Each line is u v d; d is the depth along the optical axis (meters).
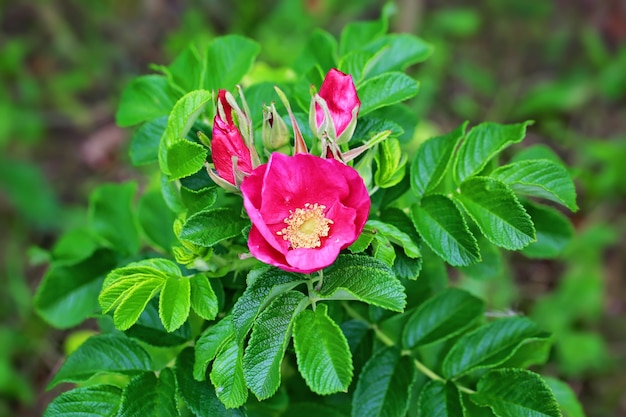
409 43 0.66
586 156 1.24
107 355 0.58
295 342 0.52
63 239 0.72
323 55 0.67
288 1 1.34
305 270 0.51
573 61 1.40
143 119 0.64
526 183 0.58
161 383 0.57
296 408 0.63
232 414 0.55
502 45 1.43
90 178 1.28
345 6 1.37
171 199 0.58
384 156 0.58
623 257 1.19
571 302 1.09
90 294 0.66
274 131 0.55
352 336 0.61
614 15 1.45
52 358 1.09
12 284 1.15
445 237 0.57
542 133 1.29
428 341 0.61
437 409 0.59
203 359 0.54
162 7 1.46
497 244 0.56
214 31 1.44
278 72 0.79
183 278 0.56
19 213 1.23
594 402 1.07
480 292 0.98
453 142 0.60
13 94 1.34
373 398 0.59
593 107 1.32
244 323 0.53
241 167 0.54
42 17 1.41
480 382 0.58
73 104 1.34
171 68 0.66
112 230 0.69
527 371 0.57
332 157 0.55
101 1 1.45
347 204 0.53
